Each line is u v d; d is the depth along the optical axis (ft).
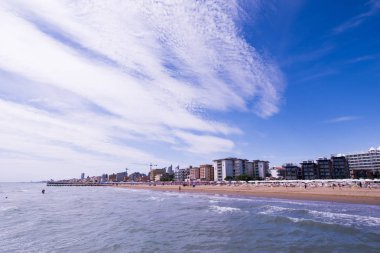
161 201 189.37
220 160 541.34
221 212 117.60
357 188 183.21
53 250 59.88
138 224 91.61
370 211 105.70
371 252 52.54
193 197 221.46
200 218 102.32
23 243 66.64
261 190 245.04
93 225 90.99
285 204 140.77
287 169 498.69
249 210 120.26
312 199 158.20
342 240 61.82
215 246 60.23
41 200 217.97
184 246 60.75
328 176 470.80
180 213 119.24
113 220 101.71
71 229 84.23
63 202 193.67
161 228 83.30
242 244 61.52
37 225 92.58
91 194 315.99
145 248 59.67
